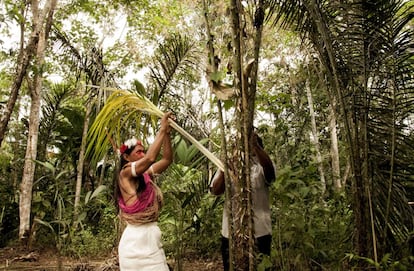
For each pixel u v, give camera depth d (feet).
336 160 29.17
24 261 28.07
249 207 11.93
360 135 14.26
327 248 15.84
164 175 19.65
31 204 33.19
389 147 14.29
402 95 14.32
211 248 23.90
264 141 24.38
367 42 14.37
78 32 40.98
